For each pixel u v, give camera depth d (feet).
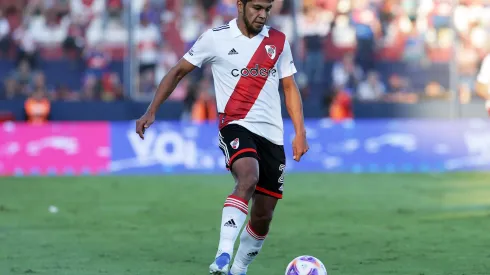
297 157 69.15
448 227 110.11
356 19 232.94
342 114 215.31
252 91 67.67
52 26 228.22
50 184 170.91
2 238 101.76
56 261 85.35
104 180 178.91
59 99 217.15
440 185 168.04
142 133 68.33
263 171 67.67
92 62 227.40
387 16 235.20
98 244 96.89
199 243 97.45
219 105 68.85
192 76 223.71
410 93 227.81
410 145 201.36
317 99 226.38
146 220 118.42
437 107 215.72
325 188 161.99
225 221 61.67
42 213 126.72
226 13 231.50
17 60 223.92
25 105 209.36
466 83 228.22
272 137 67.87
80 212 127.95
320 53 226.17
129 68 210.38
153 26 221.25
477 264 82.69
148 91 215.10
